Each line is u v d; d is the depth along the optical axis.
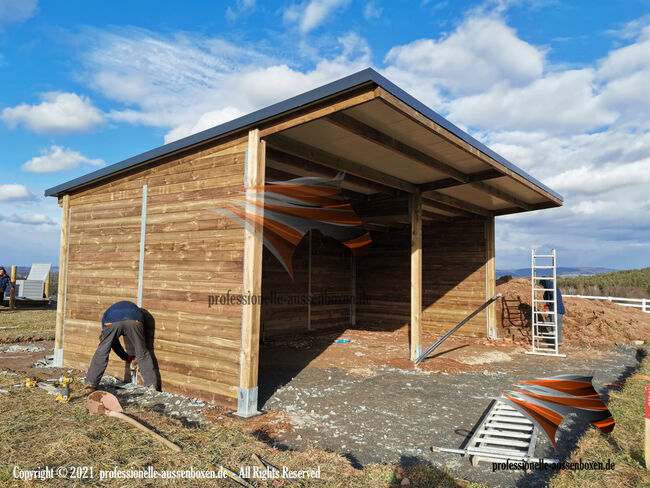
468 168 6.88
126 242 6.26
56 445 3.43
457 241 11.81
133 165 6.15
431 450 3.72
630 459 3.49
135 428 3.91
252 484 2.89
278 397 5.33
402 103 4.05
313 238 11.88
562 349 9.76
